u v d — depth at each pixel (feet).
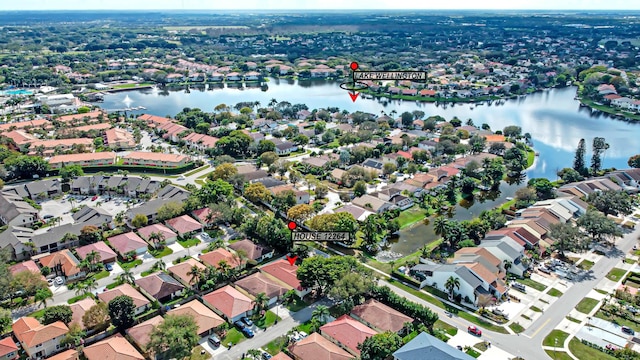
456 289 486.79
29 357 390.83
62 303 467.52
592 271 536.83
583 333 429.38
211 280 489.67
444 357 362.12
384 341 383.86
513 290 499.51
